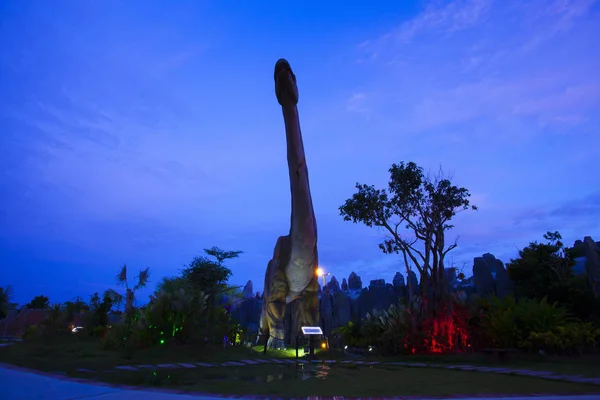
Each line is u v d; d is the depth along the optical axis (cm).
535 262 3391
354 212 2380
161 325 1550
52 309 2177
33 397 545
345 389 696
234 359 1379
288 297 2022
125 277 2645
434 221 2172
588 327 1719
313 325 1869
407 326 1897
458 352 1698
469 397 601
